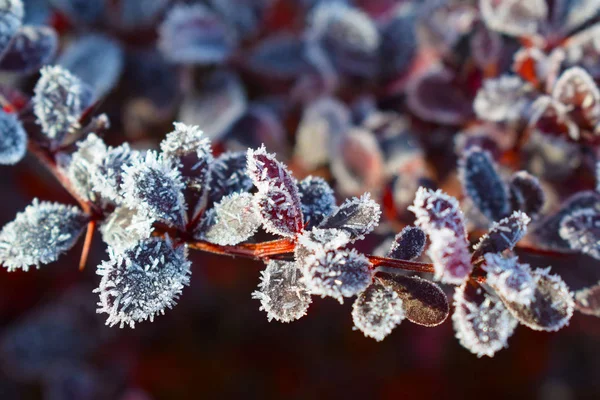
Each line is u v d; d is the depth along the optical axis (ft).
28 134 1.16
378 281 1.06
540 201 1.19
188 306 1.94
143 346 1.94
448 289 1.17
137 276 1.05
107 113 1.61
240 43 1.59
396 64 1.53
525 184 1.19
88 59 1.49
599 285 1.16
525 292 1.02
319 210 1.10
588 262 1.18
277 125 1.53
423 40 1.44
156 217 1.07
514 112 1.27
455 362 1.99
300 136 1.48
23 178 1.83
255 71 1.57
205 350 1.94
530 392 1.98
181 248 1.07
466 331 1.05
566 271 1.18
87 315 1.92
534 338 2.03
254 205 1.05
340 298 1.02
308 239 1.04
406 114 1.54
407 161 1.42
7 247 1.10
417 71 1.54
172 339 1.94
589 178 1.31
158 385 1.92
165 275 1.06
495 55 1.37
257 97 1.62
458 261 1.01
